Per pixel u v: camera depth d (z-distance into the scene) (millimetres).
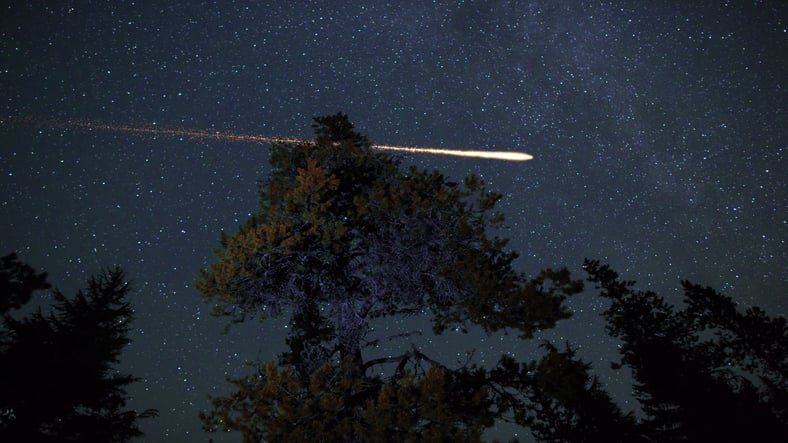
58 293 17484
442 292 9836
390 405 7707
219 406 8672
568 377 8836
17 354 15102
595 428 14953
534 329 8867
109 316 17219
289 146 11141
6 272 7145
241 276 9578
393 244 9859
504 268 9742
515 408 8961
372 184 10977
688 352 15422
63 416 15609
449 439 7516
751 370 13945
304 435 7980
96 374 16328
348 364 9172
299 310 10625
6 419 14445
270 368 8727
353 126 11711
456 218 9883
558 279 8984
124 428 17078
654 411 14836
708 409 13539
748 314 13922
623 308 17578
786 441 12562
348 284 10508
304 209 9836
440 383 7758
